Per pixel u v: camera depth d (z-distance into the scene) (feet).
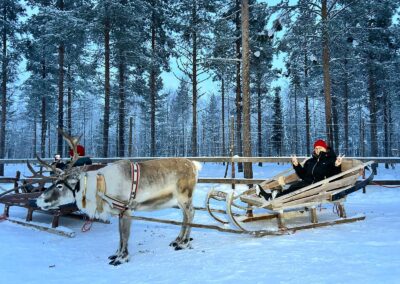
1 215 32.40
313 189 23.95
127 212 20.66
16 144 198.39
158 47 86.12
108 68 75.72
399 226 24.29
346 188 25.21
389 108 117.19
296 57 62.44
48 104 114.52
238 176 68.69
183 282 15.72
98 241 24.84
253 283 14.82
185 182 22.30
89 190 20.56
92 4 74.59
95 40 77.82
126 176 20.59
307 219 27.30
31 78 96.37
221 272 16.66
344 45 61.77
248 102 44.70
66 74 97.76
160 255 20.92
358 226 24.77
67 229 26.50
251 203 24.34
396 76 95.30
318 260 17.19
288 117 209.87
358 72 94.79
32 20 86.02
